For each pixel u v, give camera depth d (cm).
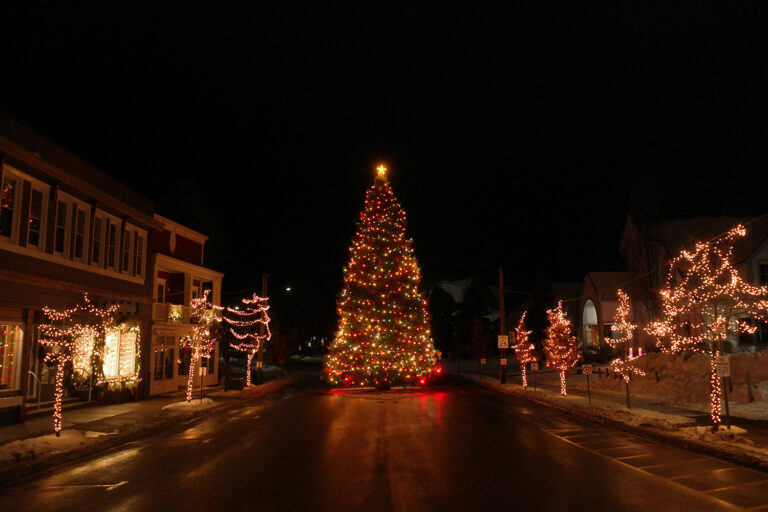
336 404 2450
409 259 3544
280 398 2828
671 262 1870
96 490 945
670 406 2108
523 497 854
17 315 1741
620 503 821
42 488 970
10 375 1742
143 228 2633
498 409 2186
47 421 1758
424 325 3534
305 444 1378
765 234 3158
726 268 1594
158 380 2802
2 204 1673
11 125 1717
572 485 933
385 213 3559
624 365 2097
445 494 873
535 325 5675
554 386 3300
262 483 962
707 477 999
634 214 4394
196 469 1097
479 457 1188
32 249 1795
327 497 861
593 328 5122
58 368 1453
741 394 2125
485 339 6356
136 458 1238
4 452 1196
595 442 1393
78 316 2025
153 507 823
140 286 2583
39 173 1816
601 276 4703
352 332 3447
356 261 3525
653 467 1088
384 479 980
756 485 938
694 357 2678
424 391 3250
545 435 1509
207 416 2044
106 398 2316
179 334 3000
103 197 2181
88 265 2131
